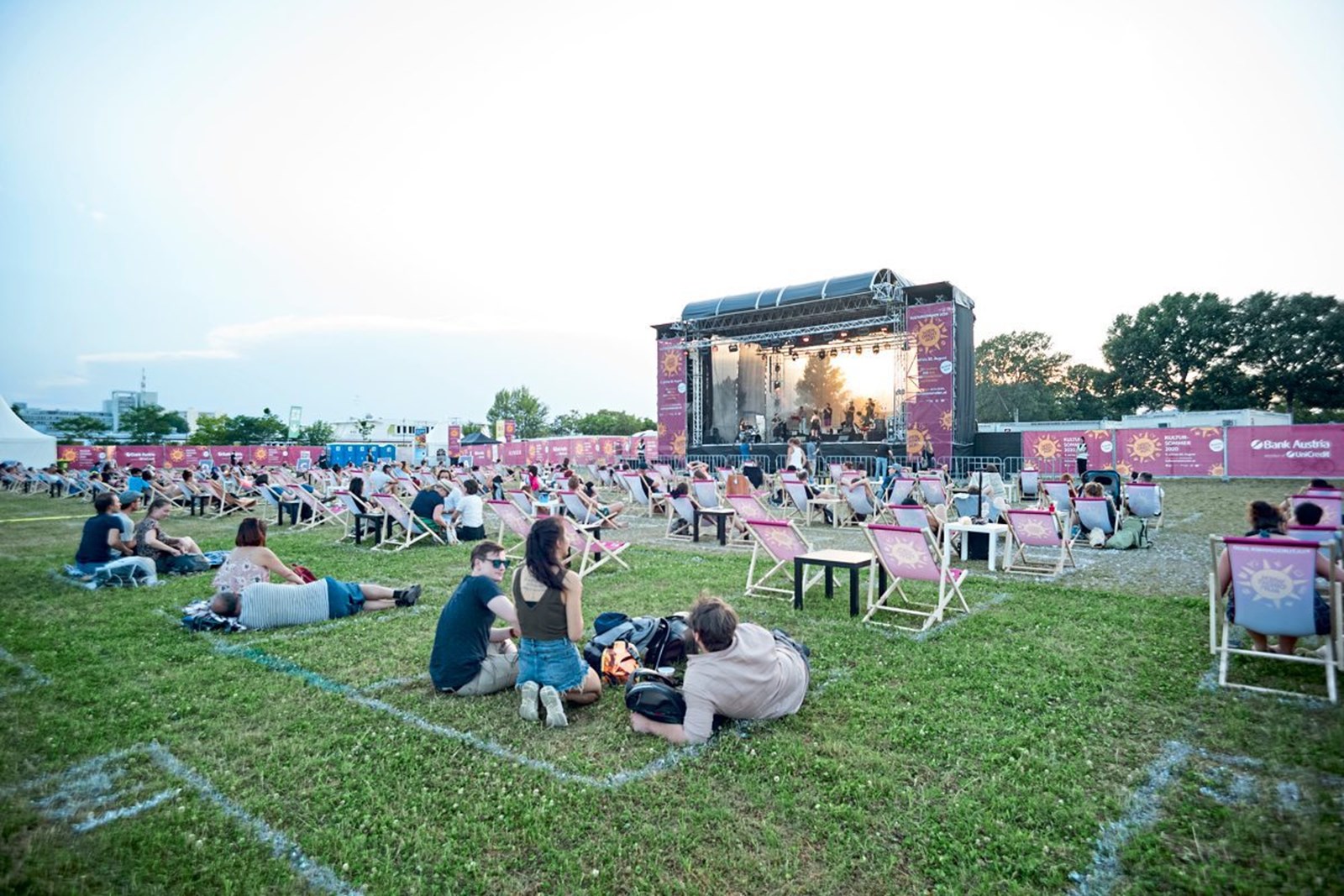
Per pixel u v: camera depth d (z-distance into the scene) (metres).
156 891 2.42
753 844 2.68
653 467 18.42
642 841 2.70
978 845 2.65
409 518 10.64
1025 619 5.93
